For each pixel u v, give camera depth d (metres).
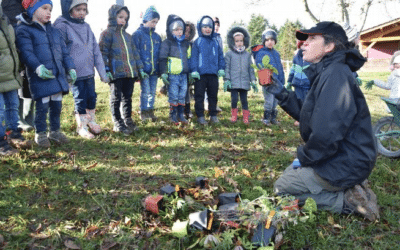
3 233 2.41
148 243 2.38
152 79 5.58
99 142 4.48
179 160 3.97
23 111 4.80
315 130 2.49
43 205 2.80
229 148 4.50
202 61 5.55
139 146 4.43
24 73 4.13
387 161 4.09
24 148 3.90
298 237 2.44
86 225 2.57
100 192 3.07
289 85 5.92
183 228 2.35
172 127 5.40
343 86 2.47
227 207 2.67
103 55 4.68
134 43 5.14
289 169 3.20
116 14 4.68
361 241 2.45
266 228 2.31
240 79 5.79
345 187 2.64
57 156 3.84
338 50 2.63
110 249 2.32
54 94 3.98
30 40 3.74
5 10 4.45
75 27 4.35
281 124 6.16
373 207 2.68
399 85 5.75
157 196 2.77
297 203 2.71
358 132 2.57
